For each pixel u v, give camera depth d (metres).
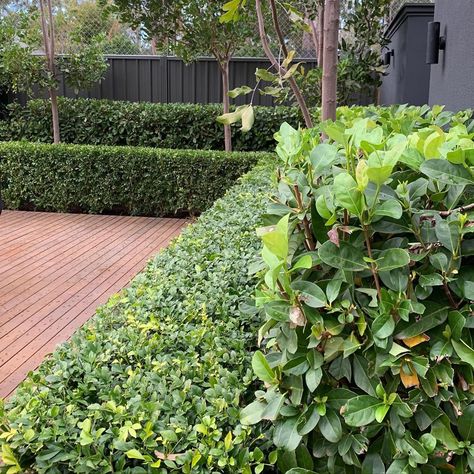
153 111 7.76
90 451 1.15
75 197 6.83
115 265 4.74
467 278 1.07
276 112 7.51
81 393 1.33
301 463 1.15
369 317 1.12
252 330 1.73
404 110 2.79
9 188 6.90
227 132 7.04
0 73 7.87
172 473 1.12
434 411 1.08
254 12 6.03
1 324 3.45
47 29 7.61
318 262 1.15
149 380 1.36
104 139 7.95
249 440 1.22
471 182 1.10
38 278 4.35
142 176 6.68
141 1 6.23
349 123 2.16
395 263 1.06
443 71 3.97
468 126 2.09
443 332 1.08
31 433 1.14
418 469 1.06
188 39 6.38
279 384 1.16
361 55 5.82
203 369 1.43
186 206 6.68
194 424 1.24
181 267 2.25
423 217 1.11
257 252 2.28
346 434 1.12
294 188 1.23
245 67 8.22
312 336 1.11
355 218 1.14
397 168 1.29
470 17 3.10
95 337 1.64
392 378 1.12
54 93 7.49
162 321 1.76
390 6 6.61
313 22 5.40
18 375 2.80
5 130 8.13
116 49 8.52
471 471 1.05
